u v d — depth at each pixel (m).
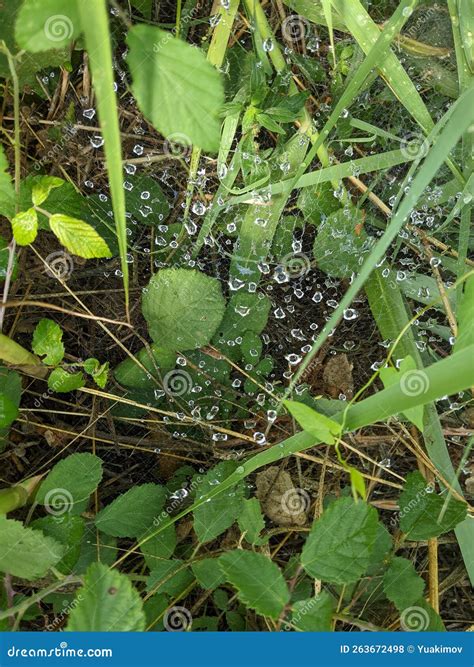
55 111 0.38
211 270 0.41
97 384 0.37
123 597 0.26
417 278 0.39
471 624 0.37
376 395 0.25
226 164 0.40
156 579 0.31
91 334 0.39
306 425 0.25
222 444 0.38
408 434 0.37
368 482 0.38
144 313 0.35
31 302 0.32
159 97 0.22
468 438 0.39
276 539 0.37
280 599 0.26
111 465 0.38
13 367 0.35
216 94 0.22
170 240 0.39
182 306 0.34
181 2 0.39
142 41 0.21
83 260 0.39
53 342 0.32
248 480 0.38
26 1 0.22
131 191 0.38
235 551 0.26
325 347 0.40
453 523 0.31
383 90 0.39
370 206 0.40
